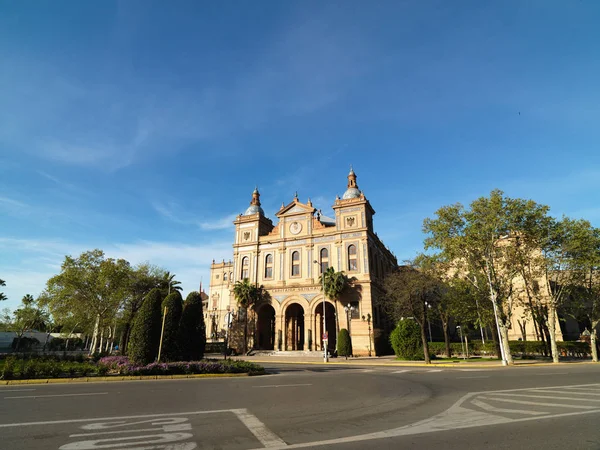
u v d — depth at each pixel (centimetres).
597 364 2952
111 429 783
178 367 2019
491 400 1148
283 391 1395
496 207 3191
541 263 3347
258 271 5903
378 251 6197
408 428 794
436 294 4028
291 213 5994
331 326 5816
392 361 3788
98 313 3778
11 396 1261
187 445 668
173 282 5447
